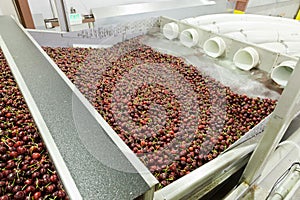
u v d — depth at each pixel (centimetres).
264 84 217
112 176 58
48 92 87
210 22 312
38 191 96
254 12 456
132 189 57
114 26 278
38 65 107
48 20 251
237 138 145
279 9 504
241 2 425
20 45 130
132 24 298
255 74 231
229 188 134
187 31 290
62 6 234
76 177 57
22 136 122
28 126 128
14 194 94
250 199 129
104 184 56
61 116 75
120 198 54
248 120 166
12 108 146
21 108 149
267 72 230
